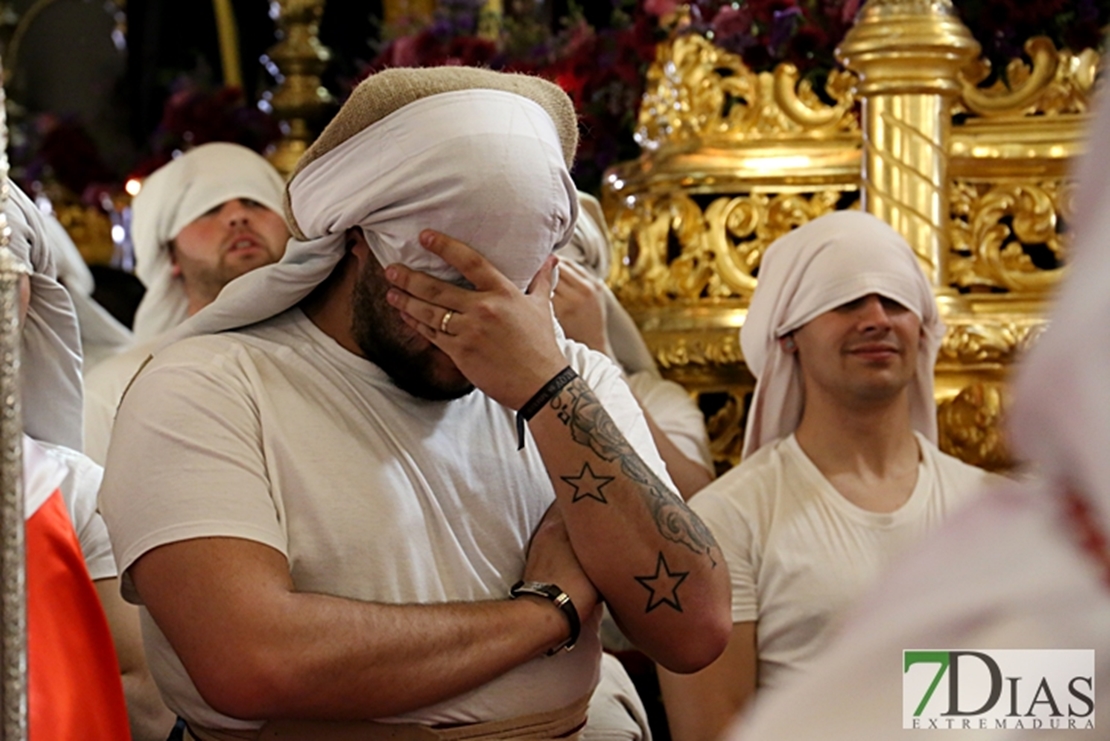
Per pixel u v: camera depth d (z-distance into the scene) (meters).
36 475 3.44
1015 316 5.98
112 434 3.55
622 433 3.70
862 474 5.05
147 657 3.67
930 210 6.04
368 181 3.42
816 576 4.82
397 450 3.55
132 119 11.55
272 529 3.36
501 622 3.42
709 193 6.59
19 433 2.74
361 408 3.56
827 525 4.92
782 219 6.47
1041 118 6.33
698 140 6.66
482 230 3.40
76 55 11.94
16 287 2.77
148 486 3.37
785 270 5.22
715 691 4.79
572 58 7.40
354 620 3.28
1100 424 1.39
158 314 7.62
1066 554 1.48
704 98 6.70
